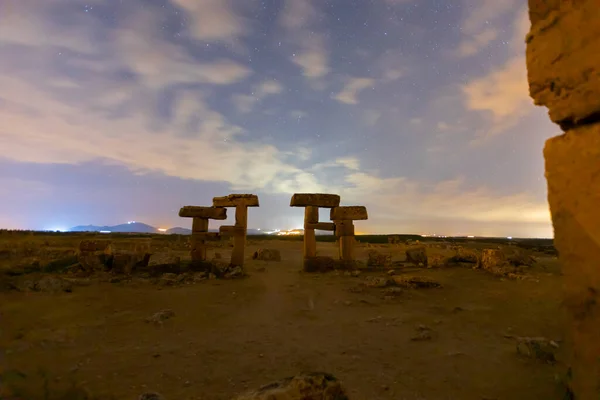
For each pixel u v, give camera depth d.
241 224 15.05
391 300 9.40
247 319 7.59
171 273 13.38
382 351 5.62
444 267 15.35
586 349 1.69
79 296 9.27
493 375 4.62
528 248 26.70
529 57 2.12
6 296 8.88
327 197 15.48
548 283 11.06
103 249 14.23
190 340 6.12
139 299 9.23
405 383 4.44
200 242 15.41
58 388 4.07
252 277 13.35
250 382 4.48
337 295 10.12
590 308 1.69
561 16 1.91
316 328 6.93
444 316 7.78
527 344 5.33
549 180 1.94
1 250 16.14
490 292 10.23
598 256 1.66
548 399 3.84
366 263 17.31
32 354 5.19
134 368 4.85
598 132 1.71
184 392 4.18
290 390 2.95
